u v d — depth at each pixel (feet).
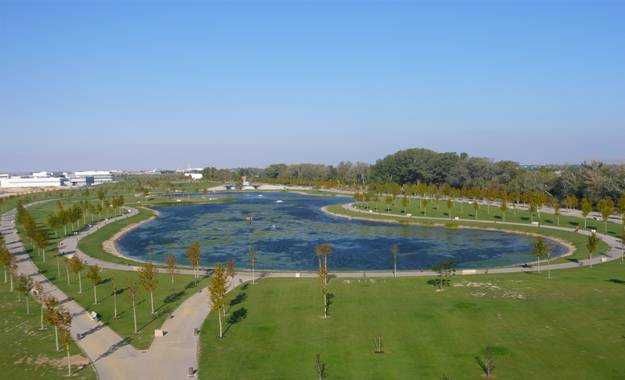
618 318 237.04
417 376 182.39
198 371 189.47
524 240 517.14
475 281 317.63
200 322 245.24
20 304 286.87
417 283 315.58
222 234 587.68
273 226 649.61
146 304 278.26
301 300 280.10
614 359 192.95
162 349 212.02
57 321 207.10
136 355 206.08
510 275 337.11
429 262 419.13
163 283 326.24
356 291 297.33
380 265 409.90
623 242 402.31
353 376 183.11
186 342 219.41
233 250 485.97
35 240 404.77
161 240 549.13
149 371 190.49
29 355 208.85
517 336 217.97
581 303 261.03
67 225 614.34
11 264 328.08
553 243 494.18
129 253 475.72
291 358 200.13
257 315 254.47
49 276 351.05
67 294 302.86
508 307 256.32
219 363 196.34
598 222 585.22
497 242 508.94
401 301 273.13
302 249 486.38
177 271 367.04
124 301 285.23
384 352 204.03
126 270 366.43
